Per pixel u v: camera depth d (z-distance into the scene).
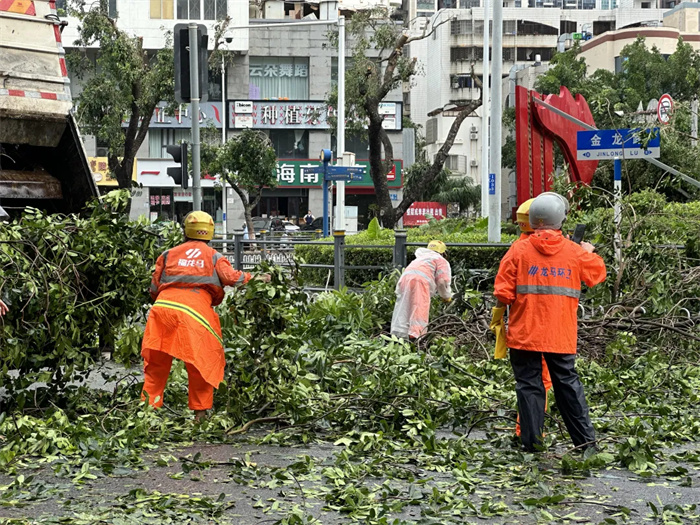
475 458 6.06
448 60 71.88
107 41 28.94
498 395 7.62
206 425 6.83
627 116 16.67
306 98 50.88
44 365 7.29
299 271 7.54
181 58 11.72
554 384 6.23
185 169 12.92
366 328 9.83
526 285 6.19
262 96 50.66
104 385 8.90
